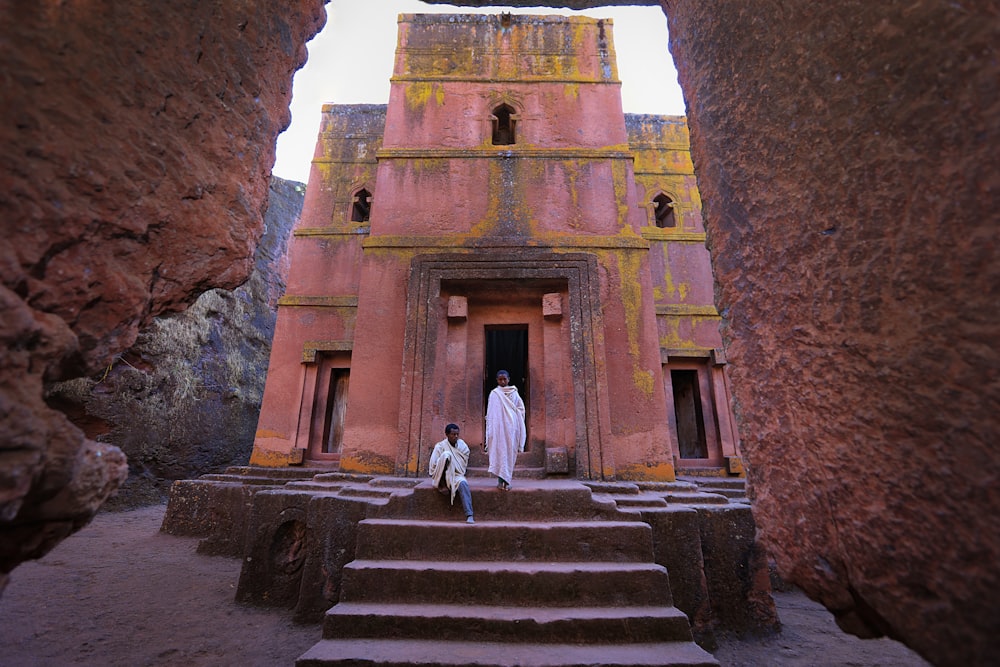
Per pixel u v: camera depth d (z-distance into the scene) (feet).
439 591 15.39
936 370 5.21
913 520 5.44
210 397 52.34
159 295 7.47
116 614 18.30
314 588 18.51
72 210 5.61
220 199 8.29
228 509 29.99
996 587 4.53
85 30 5.88
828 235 6.79
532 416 26.84
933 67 5.35
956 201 5.07
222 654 15.35
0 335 4.47
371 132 45.60
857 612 6.79
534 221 29.40
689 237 42.86
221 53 8.29
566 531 17.21
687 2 11.21
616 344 26.78
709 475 35.60
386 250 28.48
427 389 25.34
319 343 37.14
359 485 22.52
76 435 5.34
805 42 7.29
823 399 6.88
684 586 18.16
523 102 32.55
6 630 16.03
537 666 12.34
